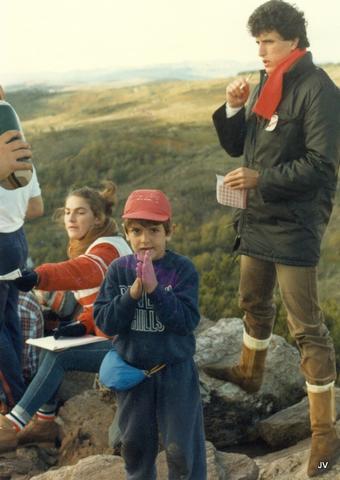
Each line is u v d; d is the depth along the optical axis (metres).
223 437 4.69
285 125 3.79
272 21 3.72
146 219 3.17
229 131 4.16
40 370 4.46
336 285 18.55
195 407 3.27
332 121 3.68
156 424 3.29
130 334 3.21
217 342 5.01
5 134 4.00
